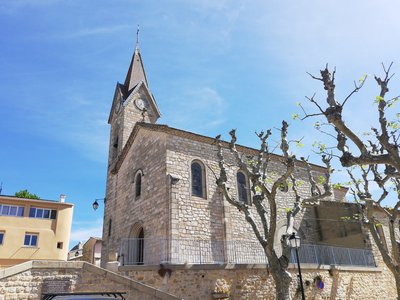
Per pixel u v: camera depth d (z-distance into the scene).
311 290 17.58
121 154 25.28
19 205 31.72
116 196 25.17
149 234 18.81
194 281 14.33
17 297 10.45
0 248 29.42
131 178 22.86
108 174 28.17
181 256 16.81
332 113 9.38
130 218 21.56
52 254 31.31
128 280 12.06
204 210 18.95
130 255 18.80
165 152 19.22
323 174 26.66
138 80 32.06
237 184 21.38
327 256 19.97
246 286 15.45
